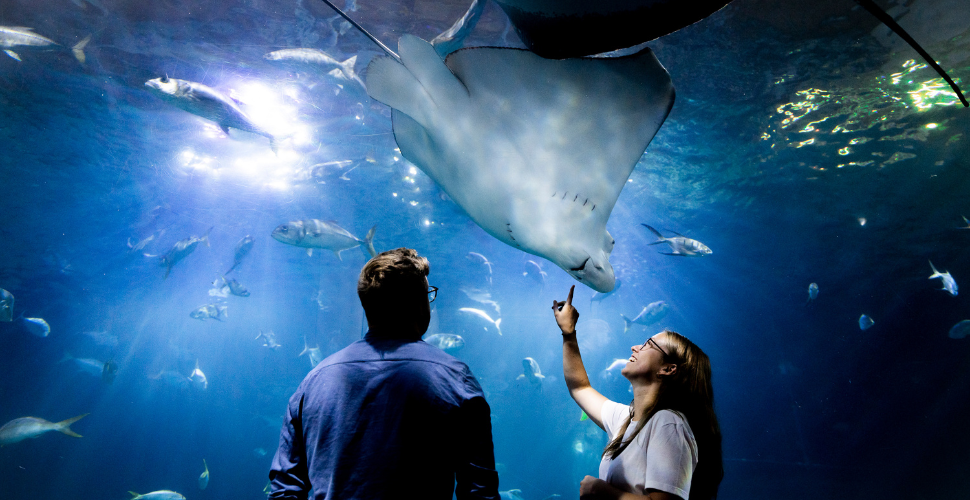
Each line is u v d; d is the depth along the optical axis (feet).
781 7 20.72
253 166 40.81
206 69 26.61
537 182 6.57
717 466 5.16
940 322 67.26
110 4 21.97
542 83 6.32
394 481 3.99
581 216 6.52
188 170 41.88
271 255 69.10
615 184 6.50
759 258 57.77
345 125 32.91
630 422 5.62
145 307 101.50
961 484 53.88
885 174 37.63
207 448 89.92
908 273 59.57
